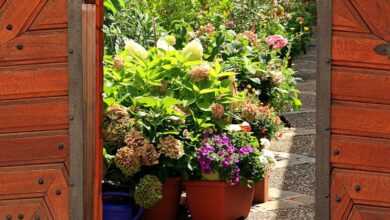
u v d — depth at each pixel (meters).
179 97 5.70
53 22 4.22
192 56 5.85
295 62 11.48
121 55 5.95
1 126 4.28
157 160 5.27
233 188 5.48
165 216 5.52
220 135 5.52
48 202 4.29
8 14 4.24
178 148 5.30
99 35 4.29
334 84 4.04
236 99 5.75
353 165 4.05
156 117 5.41
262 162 5.51
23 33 4.24
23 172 4.29
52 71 4.24
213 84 5.75
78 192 4.25
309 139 7.67
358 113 4.03
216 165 5.36
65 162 4.27
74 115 4.23
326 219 4.08
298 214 5.74
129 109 5.49
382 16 3.98
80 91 4.22
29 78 4.25
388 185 4.02
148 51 5.99
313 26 12.73
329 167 4.06
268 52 7.25
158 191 5.20
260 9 8.91
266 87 6.79
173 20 7.80
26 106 4.27
